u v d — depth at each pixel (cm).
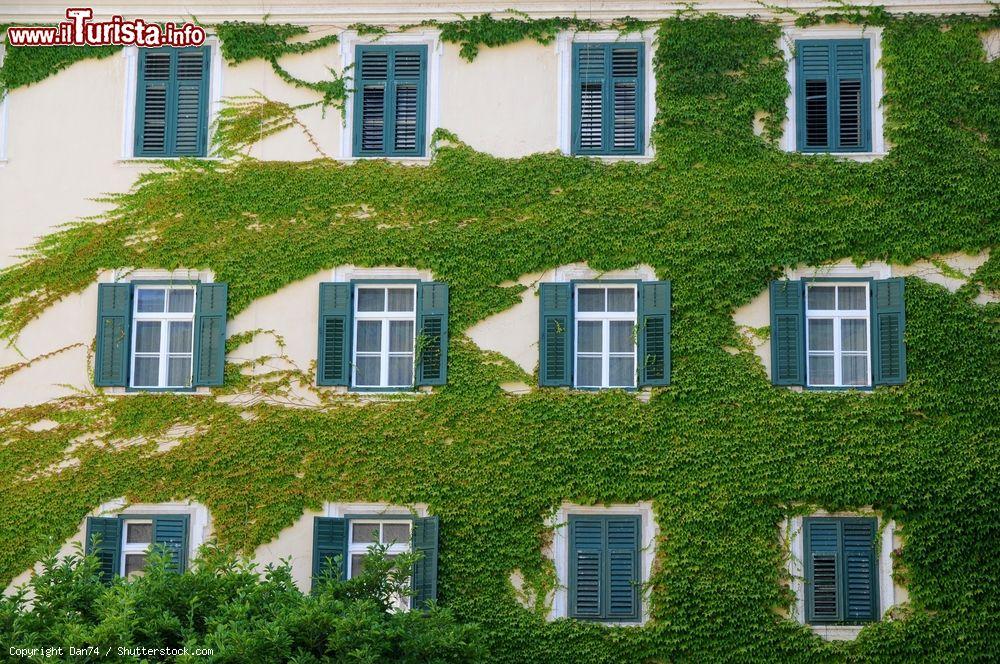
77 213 3550
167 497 3372
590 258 3438
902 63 3494
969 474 3269
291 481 3366
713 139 3472
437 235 3472
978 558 3241
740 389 3344
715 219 3434
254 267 3488
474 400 3381
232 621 2733
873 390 3338
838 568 3262
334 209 3509
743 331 3381
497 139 3531
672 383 3353
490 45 3588
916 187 3425
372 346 3472
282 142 3562
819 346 3416
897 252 3400
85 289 3516
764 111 3500
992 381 3312
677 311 3397
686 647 3238
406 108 3581
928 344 3341
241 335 3456
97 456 3400
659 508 3297
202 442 3394
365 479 3350
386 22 3609
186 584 2884
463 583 3294
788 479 3291
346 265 3484
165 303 3522
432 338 3416
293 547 3341
